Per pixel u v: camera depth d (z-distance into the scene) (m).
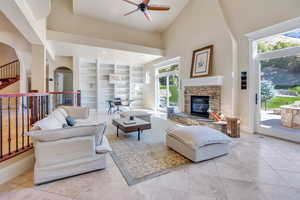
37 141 1.78
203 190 1.71
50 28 5.19
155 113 7.41
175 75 6.90
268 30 3.49
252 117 3.94
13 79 6.70
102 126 2.09
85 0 5.05
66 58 7.68
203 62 5.04
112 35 6.28
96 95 8.35
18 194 1.63
